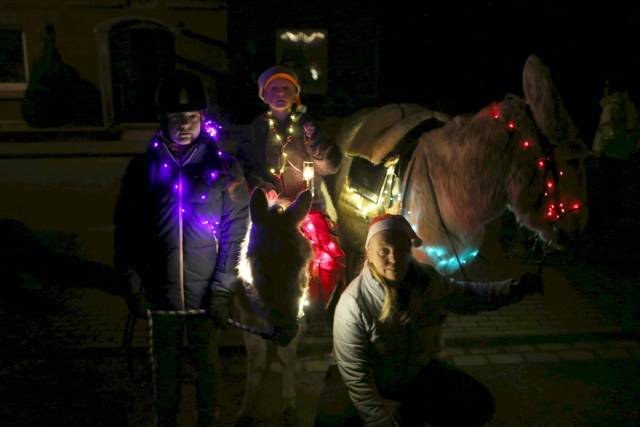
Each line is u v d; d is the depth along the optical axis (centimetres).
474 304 335
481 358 496
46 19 1530
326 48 1520
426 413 332
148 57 1596
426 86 1537
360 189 396
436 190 379
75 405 424
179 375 356
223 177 337
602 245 770
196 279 340
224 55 1548
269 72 401
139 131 1585
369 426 317
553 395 442
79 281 651
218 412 402
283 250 311
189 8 1523
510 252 641
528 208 377
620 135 837
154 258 335
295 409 391
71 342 514
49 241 779
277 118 408
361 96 1545
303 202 319
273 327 318
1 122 1566
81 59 1560
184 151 333
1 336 523
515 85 1516
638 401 434
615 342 526
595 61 1417
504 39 1488
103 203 990
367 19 1505
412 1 1488
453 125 376
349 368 319
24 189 1084
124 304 593
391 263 305
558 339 527
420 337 327
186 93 320
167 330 346
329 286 368
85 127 1573
